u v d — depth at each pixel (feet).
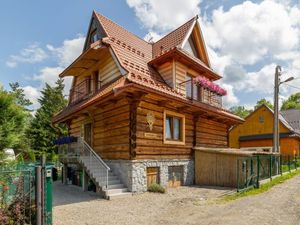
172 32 62.28
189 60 51.83
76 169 52.75
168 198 34.78
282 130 100.37
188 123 51.26
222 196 35.04
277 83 63.98
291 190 38.09
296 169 70.38
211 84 55.06
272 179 49.75
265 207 27.86
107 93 37.29
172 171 46.29
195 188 43.78
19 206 19.04
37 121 125.39
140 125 40.29
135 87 35.14
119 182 39.78
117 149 41.86
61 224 22.91
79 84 57.67
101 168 42.29
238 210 26.76
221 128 63.31
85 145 46.37
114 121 43.29
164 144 44.52
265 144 105.29
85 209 28.94
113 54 45.73
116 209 28.76
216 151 47.73
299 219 23.30
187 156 49.85
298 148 106.63
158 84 42.70
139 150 39.65
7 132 36.45
